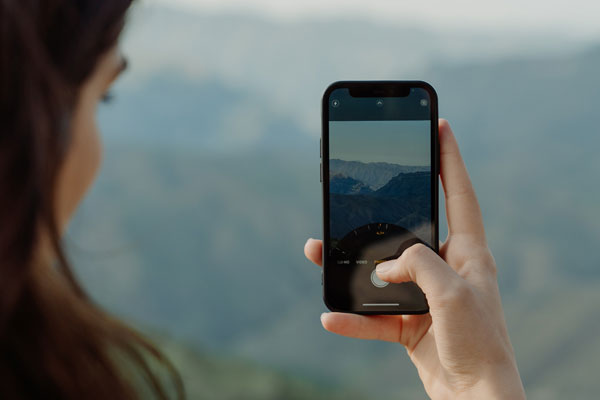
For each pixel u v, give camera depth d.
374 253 0.90
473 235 0.77
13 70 0.24
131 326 0.31
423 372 0.80
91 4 0.28
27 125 0.24
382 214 0.90
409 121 0.91
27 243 0.25
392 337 0.84
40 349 0.27
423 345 0.82
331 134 0.92
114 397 0.29
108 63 0.31
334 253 0.89
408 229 0.90
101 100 0.32
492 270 0.74
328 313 0.87
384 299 0.87
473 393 0.66
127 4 0.30
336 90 0.92
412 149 0.91
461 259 0.75
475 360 0.66
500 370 0.65
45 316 0.27
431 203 0.90
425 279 0.69
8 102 0.24
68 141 0.27
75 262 0.29
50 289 0.28
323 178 0.91
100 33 0.28
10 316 0.26
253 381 18.94
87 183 0.30
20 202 0.24
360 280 0.88
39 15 0.26
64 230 0.30
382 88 0.91
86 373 0.28
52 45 0.26
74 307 0.28
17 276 0.25
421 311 0.83
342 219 0.90
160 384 0.32
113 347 0.30
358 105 0.92
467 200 0.79
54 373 0.27
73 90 0.27
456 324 0.66
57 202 0.28
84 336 0.29
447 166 0.82
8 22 0.24
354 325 0.85
